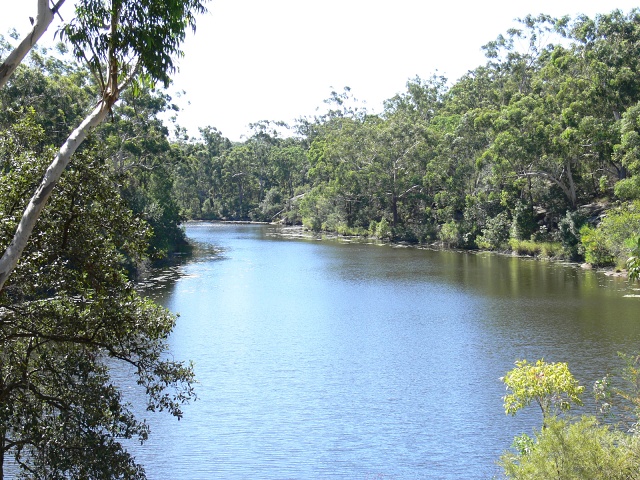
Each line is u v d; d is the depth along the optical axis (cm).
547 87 5644
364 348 2472
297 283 4131
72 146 971
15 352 1125
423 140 7269
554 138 4772
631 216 4147
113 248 1166
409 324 2880
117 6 995
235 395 1948
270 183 11812
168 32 1024
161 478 1427
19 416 1092
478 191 6203
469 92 8700
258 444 1598
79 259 1118
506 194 5512
